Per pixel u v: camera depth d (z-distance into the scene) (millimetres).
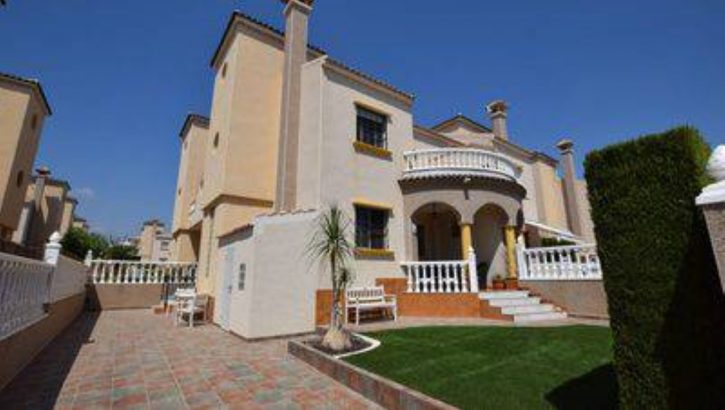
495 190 15961
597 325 10164
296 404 5578
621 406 3412
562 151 30500
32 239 30656
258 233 10703
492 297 12883
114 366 7645
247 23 17016
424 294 13438
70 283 12938
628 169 3645
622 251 3576
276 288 10789
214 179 16922
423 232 19078
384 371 6180
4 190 19453
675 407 3092
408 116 17516
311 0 16828
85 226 56688
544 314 12391
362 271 13781
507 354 6973
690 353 3088
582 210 29688
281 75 17656
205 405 5559
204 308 14289
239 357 8422
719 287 3037
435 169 15906
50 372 7117
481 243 18125
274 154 16719
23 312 7113
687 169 3270
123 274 19031
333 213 10086
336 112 14766
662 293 3279
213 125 18828
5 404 5469
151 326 12977
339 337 8070
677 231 3254
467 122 25094
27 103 20875
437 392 5078
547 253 13977
